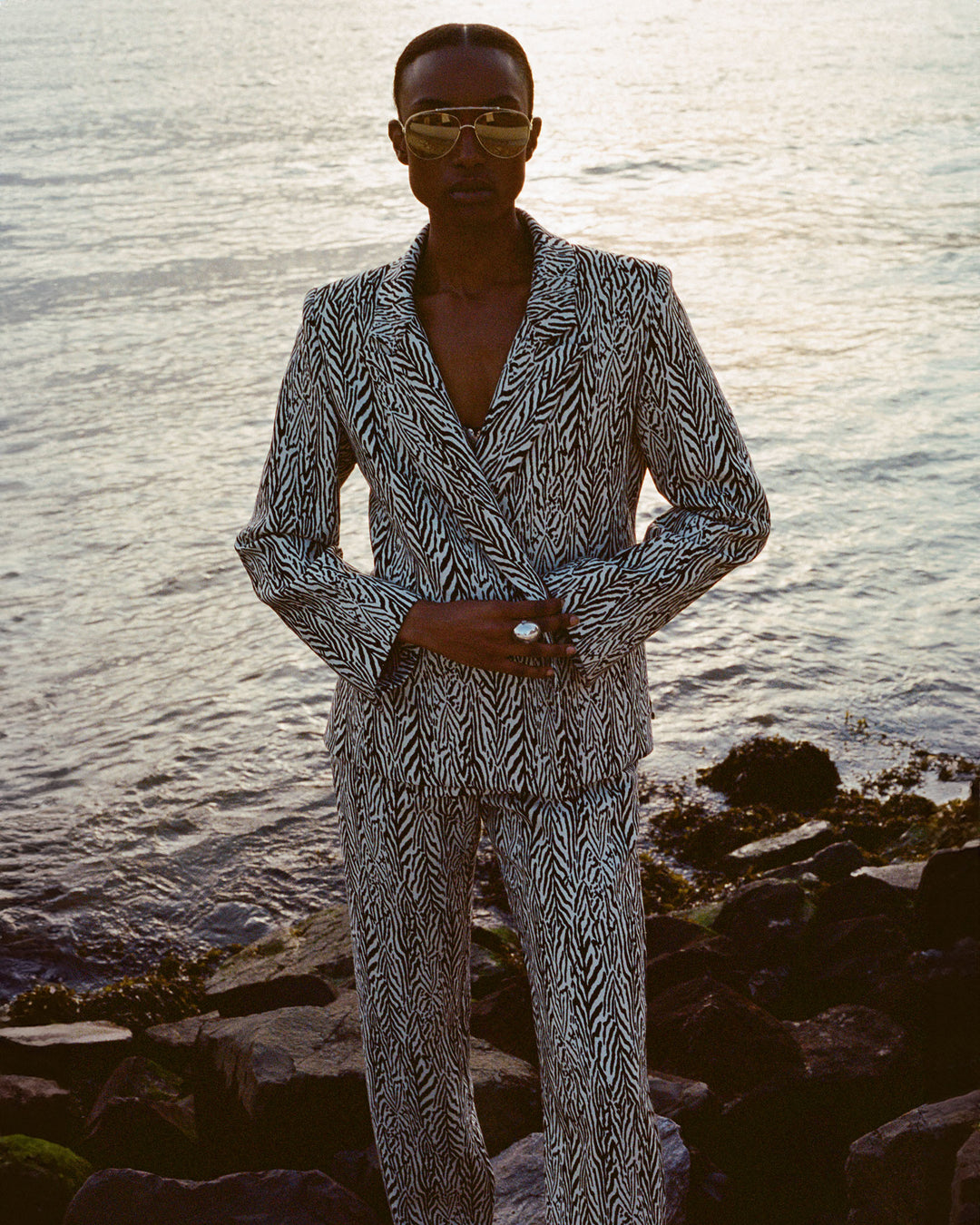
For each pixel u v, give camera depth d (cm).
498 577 178
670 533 181
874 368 1106
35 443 962
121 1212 240
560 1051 184
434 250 180
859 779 513
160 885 465
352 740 191
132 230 1806
